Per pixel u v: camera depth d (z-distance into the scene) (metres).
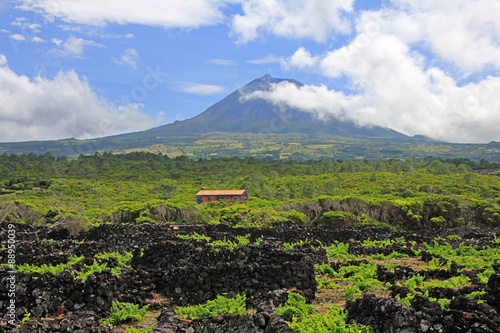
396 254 25.67
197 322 11.37
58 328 11.04
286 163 196.88
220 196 89.12
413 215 55.00
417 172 141.50
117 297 14.66
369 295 11.62
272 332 9.94
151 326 12.34
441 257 23.25
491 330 9.36
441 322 9.98
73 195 83.69
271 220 50.34
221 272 16.55
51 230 33.03
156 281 16.83
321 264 21.88
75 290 13.62
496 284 10.71
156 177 148.00
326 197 62.75
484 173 157.75
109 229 33.16
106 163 162.50
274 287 16.38
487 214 54.66
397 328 10.27
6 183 113.81
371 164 178.25
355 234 33.56
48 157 192.88
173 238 26.48
